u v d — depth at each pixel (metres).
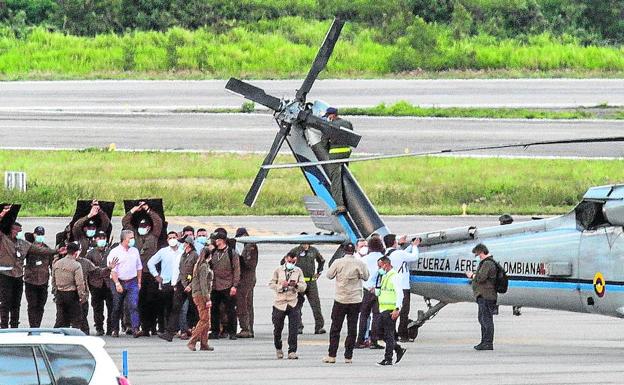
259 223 172.75
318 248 153.62
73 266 87.88
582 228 83.19
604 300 81.12
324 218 97.56
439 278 91.56
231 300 90.12
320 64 97.50
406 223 173.38
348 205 96.31
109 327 94.38
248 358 80.25
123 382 47.44
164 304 92.50
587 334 95.12
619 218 80.25
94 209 95.88
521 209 188.25
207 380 70.25
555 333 95.81
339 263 77.25
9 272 90.88
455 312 111.06
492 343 84.75
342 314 77.12
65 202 188.12
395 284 76.44
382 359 79.75
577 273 82.69
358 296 77.12
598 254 81.44
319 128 96.44
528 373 72.44
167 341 89.38
